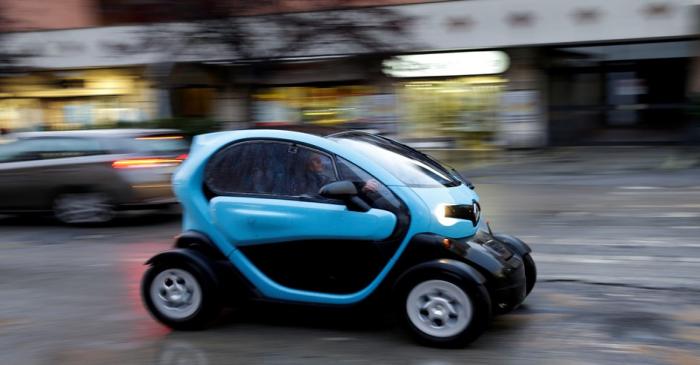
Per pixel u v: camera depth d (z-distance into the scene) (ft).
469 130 65.92
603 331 16.03
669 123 61.41
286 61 54.70
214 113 68.95
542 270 22.08
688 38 58.59
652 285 20.01
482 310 14.51
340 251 15.62
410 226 15.11
